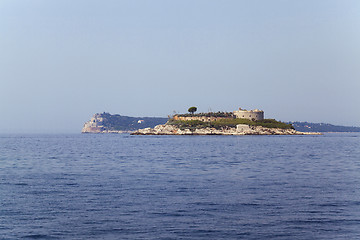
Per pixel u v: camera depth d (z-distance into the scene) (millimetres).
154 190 45156
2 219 32375
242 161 86812
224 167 72688
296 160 89688
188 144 180625
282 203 38062
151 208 35875
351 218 32562
